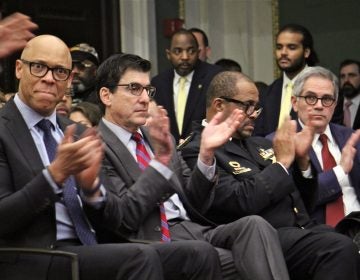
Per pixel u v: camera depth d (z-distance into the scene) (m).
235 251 7.27
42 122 6.91
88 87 10.16
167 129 7.10
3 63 11.56
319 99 8.73
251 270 7.15
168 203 7.69
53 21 12.98
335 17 14.80
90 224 6.95
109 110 7.63
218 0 14.75
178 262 6.84
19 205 6.34
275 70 14.87
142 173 7.20
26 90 6.85
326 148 8.85
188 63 11.59
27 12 12.70
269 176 7.75
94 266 6.56
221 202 7.81
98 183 6.70
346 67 13.74
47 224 6.65
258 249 7.17
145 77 7.64
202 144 7.53
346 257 7.40
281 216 7.95
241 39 14.84
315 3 14.88
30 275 6.55
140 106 7.58
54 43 6.87
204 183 7.56
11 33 6.14
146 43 13.84
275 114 10.92
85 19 13.34
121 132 7.60
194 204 7.67
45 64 6.81
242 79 8.13
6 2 12.42
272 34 14.95
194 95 11.50
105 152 7.43
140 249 6.53
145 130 7.79
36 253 6.31
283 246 7.65
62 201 6.84
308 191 8.20
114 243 6.86
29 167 6.65
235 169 8.00
